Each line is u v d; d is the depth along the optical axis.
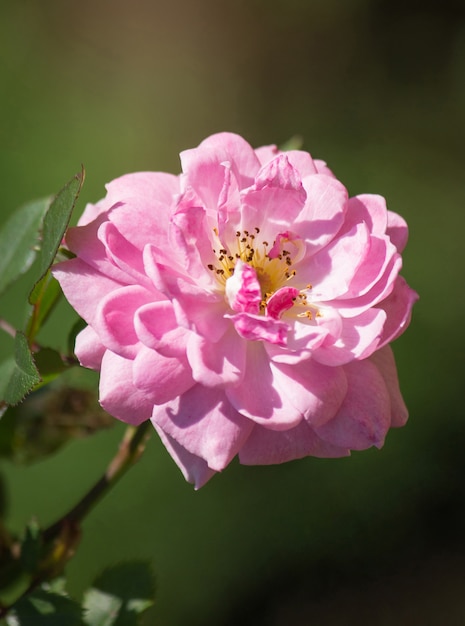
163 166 0.78
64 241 0.29
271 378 0.29
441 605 0.62
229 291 0.29
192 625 0.57
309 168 0.30
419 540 0.63
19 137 0.72
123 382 0.28
